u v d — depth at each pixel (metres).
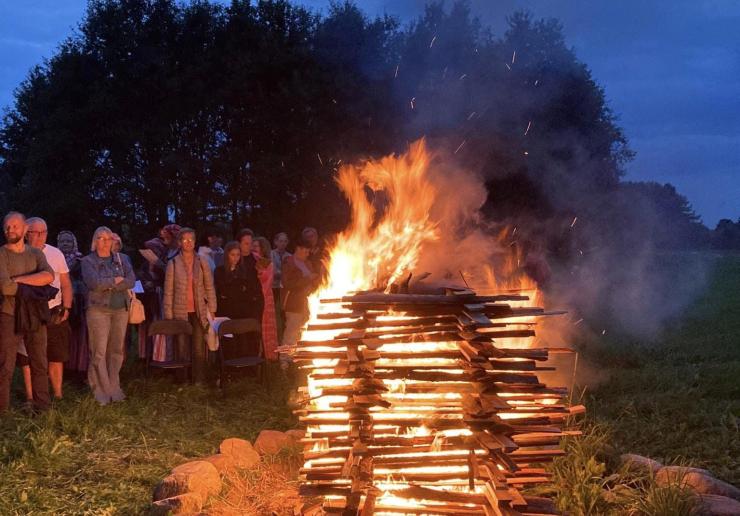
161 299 9.76
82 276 8.03
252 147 26.66
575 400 7.33
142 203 28.72
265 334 9.91
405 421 4.32
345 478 4.12
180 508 4.71
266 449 6.07
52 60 29.44
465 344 4.26
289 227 25.62
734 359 10.52
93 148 28.78
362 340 4.20
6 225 6.94
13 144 34.25
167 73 27.41
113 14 28.66
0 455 5.81
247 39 27.06
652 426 6.52
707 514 4.35
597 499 4.72
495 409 4.05
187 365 8.95
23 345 7.50
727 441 6.10
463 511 4.25
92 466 5.76
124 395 8.23
